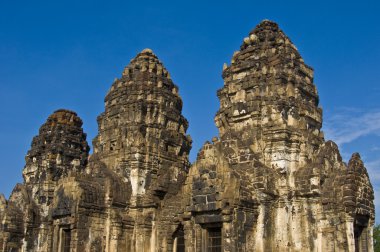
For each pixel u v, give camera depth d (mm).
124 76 55188
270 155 40188
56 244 44844
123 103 52312
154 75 54469
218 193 36156
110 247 44719
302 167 39500
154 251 45562
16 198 59406
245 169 38594
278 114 41125
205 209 36531
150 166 49188
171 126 53750
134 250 45938
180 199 45188
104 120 54000
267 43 45656
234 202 35188
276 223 37750
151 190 47062
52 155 62000
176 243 44406
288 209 37938
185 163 53000
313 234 36781
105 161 50750
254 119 42312
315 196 37531
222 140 41750
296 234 37344
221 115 44875
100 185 46531
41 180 60562
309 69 46625
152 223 46500
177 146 53250
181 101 56781
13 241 56125
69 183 45406
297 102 42562
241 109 43250
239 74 45906
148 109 51688
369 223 37531
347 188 35875
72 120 66625
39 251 57219
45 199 59531
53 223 45594
